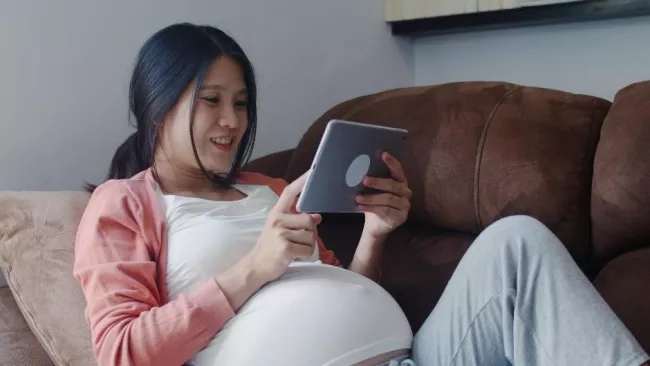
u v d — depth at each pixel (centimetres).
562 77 187
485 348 103
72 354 117
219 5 180
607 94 178
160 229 113
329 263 137
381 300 112
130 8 164
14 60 148
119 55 163
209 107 119
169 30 123
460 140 140
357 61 212
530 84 195
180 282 110
